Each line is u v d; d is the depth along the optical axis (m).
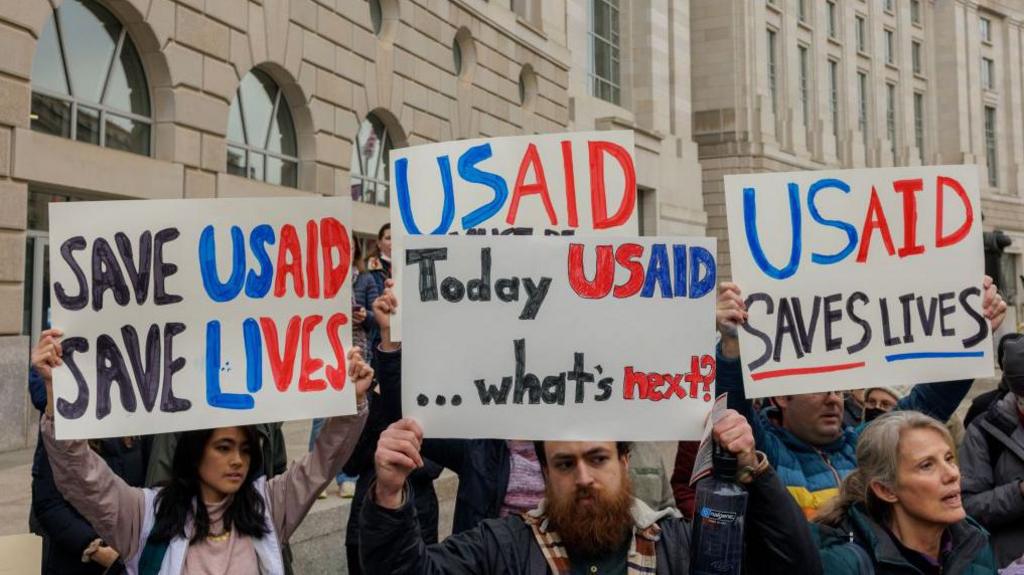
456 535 2.74
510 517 2.77
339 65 16.72
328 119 16.50
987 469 4.32
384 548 2.52
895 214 3.79
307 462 3.41
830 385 3.67
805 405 3.79
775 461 3.74
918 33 49.94
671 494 4.63
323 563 6.73
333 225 3.42
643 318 2.85
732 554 2.50
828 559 3.01
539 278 2.86
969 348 3.76
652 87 31.97
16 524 6.69
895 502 3.04
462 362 2.83
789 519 2.59
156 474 4.17
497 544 2.69
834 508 3.19
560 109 25.17
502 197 4.23
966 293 3.79
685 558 2.63
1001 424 4.29
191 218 3.36
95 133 12.15
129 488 3.25
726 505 2.51
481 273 2.86
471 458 4.00
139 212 3.33
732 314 3.64
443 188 4.29
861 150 44.12
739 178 3.77
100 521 3.14
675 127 33.41
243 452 3.27
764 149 37.12
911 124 48.62
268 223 3.40
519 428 2.80
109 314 3.27
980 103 51.72
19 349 10.56
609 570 2.63
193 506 3.22
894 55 48.16
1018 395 4.21
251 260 3.39
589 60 29.72
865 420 4.89
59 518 4.22
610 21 31.12
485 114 21.59
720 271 36.88
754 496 2.62
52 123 11.47
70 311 3.25
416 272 2.86
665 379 2.83
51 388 3.20
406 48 18.72
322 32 16.23
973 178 3.84
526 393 2.82
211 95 13.74
